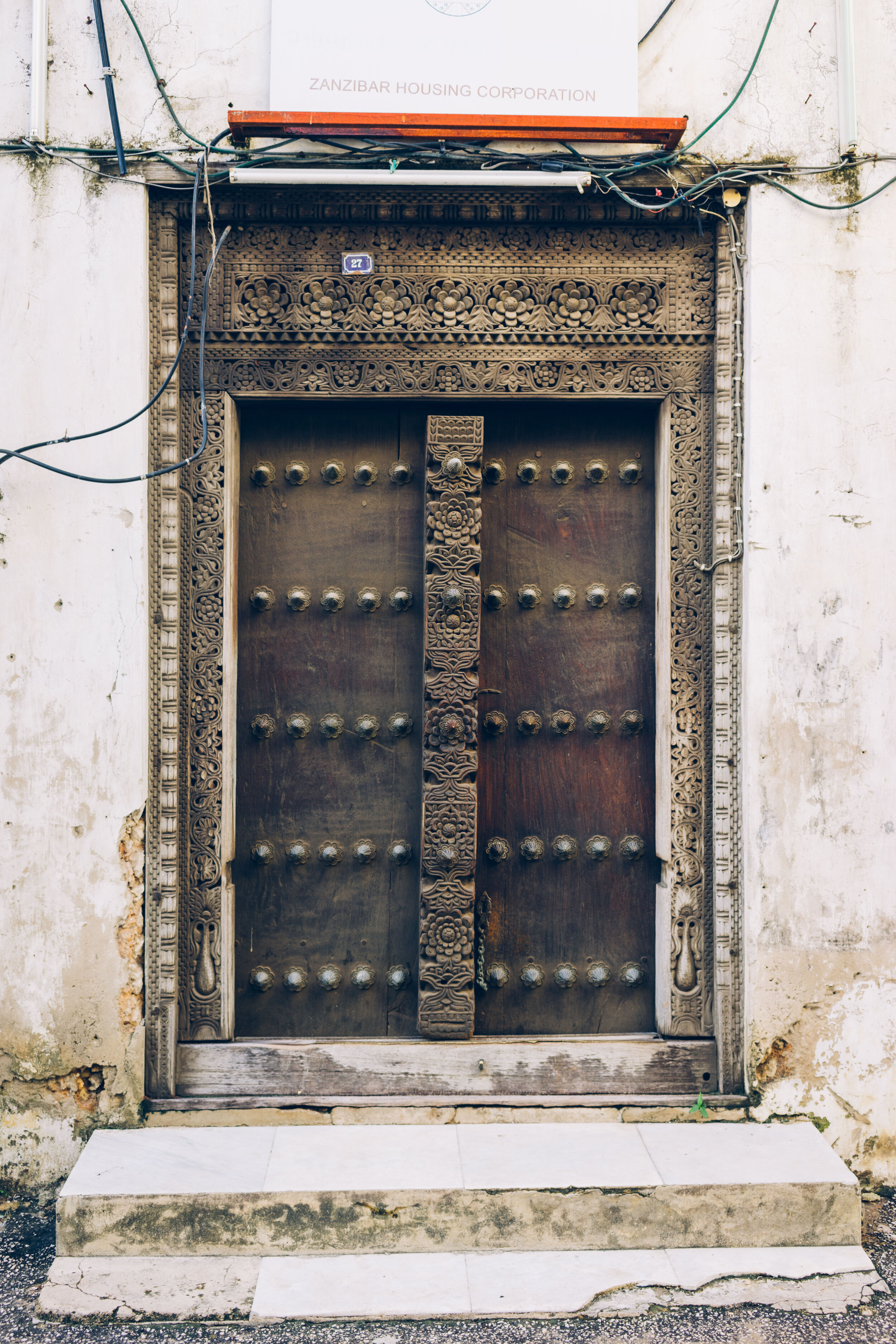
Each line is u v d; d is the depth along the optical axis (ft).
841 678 11.34
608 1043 11.55
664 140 11.07
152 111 11.12
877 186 11.39
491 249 11.65
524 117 10.90
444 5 11.09
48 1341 8.63
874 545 11.37
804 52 11.39
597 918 12.03
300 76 10.98
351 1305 8.98
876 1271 9.61
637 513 12.12
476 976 11.84
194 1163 10.11
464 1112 11.19
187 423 11.53
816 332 11.32
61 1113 11.03
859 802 11.35
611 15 11.17
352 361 11.61
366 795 12.00
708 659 11.70
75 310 11.04
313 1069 11.41
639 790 12.03
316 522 12.03
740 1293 9.24
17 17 11.16
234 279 11.56
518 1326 8.84
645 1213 9.73
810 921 11.30
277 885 11.92
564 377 11.68
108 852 11.04
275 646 12.01
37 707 11.02
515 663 12.04
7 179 11.04
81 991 11.02
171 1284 9.22
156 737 11.27
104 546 11.07
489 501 12.07
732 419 11.50
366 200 11.39
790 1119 11.27
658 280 11.71
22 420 11.02
